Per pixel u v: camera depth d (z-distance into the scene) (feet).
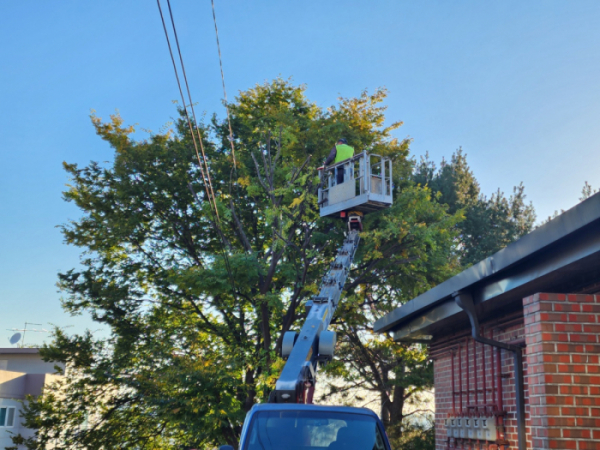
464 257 114.83
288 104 80.59
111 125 78.23
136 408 76.95
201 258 79.51
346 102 80.79
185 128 80.02
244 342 71.61
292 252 73.36
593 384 21.24
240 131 79.66
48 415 77.30
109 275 80.89
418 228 70.49
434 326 36.63
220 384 62.54
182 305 80.69
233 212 67.26
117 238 77.51
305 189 67.82
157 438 80.33
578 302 21.98
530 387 22.15
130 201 75.87
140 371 70.74
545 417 20.98
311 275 72.49
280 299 65.67
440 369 39.55
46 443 77.87
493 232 118.93
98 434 76.59
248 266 64.34
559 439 20.67
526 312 22.74
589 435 20.74
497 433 30.19
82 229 80.38
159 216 77.77
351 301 70.74
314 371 33.40
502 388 30.66
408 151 78.74
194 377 61.00
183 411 61.93
